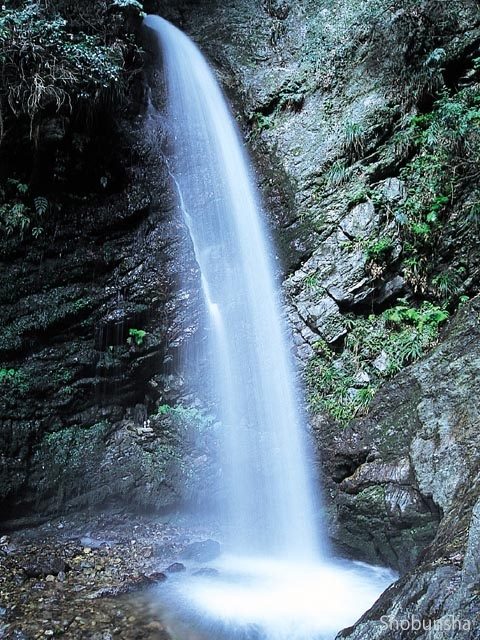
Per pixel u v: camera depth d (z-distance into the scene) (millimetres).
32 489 6625
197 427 7570
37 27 6711
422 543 5234
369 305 7879
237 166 9617
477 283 7727
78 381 7266
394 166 8578
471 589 2943
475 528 3250
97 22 8109
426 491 5223
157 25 10234
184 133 9328
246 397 7809
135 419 7746
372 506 5762
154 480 7215
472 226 7863
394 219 8070
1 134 6715
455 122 8305
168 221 8383
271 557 6316
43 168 7223
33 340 6996
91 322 7426
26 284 7035
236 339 8078
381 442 6238
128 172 8289
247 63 10500
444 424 5633
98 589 5113
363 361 7465
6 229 6902
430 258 7992
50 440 6980
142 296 7797
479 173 8047
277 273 8359
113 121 8188
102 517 6957
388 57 9227
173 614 4645
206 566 5855
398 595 3469
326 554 6207
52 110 7074
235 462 7352
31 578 5316
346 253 8000
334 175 8680
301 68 10008
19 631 4297
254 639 4309
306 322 7926
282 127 9680
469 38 9227
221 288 8406
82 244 7570
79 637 4246
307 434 7125
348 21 9945
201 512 7223
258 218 9055
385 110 8883
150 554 6074
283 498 6906
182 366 7941
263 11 11188
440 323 7512
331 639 4281
